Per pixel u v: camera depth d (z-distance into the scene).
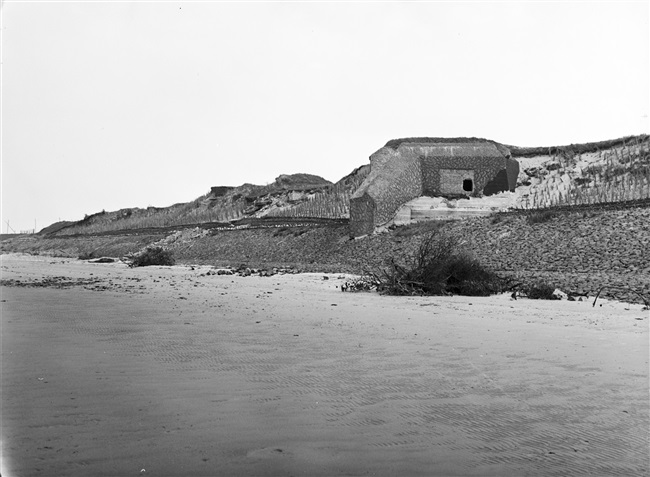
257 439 6.81
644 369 10.38
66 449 6.37
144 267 50.53
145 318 16.30
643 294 22.36
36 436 6.73
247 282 31.25
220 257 57.75
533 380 9.62
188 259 59.81
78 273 42.19
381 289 25.30
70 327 14.50
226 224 73.50
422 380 9.58
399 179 49.09
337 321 16.11
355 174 74.25
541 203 48.50
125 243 80.56
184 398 8.34
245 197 92.25
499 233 38.59
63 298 21.91
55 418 7.35
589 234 34.81
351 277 33.75
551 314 17.64
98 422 7.26
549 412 7.97
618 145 54.28
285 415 7.68
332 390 8.91
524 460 6.34
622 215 36.25
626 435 7.10
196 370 10.04
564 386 9.27
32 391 8.53
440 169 51.59
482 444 6.78
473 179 51.56
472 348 12.24
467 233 40.28
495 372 10.12
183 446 6.54
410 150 51.41
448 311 18.52
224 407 7.96
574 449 6.66
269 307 19.36
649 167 47.78
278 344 12.52
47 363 10.36
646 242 32.03
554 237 35.75
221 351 11.69
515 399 8.55
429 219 47.72
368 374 9.94
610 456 6.46
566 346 12.49
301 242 52.81
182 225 83.38
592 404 8.34
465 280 24.98
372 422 7.48
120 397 8.31
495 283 25.22
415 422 7.52
